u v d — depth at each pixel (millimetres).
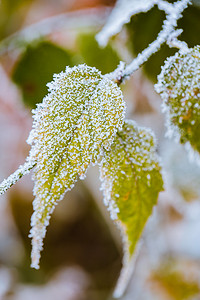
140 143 237
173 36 239
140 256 439
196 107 234
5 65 355
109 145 223
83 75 226
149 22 287
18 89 322
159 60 281
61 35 329
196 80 232
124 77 233
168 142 376
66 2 427
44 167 220
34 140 222
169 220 415
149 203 239
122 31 293
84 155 222
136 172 235
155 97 335
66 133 222
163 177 244
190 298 399
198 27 275
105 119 223
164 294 408
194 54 233
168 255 414
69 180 221
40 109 224
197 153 238
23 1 429
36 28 327
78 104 223
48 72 319
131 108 372
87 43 314
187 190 353
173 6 252
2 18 428
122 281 247
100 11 332
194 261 408
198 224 412
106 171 234
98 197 469
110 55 309
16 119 467
